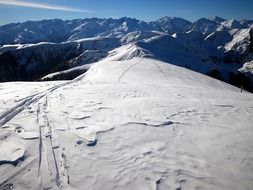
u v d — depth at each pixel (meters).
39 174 7.41
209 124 11.88
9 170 7.58
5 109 13.06
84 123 11.24
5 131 10.20
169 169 7.84
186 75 37.22
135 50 104.50
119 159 8.35
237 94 23.83
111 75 32.00
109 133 10.23
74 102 14.77
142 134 10.27
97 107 13.74
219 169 7.98
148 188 6.97
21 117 11.92
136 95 17.42
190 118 12.62
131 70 37.09
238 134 10.78
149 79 29.88
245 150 9.29
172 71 38.78
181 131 10.80
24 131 10.22
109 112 12.91
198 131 10.90
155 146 9.30
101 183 7.12
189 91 21.70
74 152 8.68
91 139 9.63
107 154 8.64
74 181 7.16
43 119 11.66
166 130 10.81
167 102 15.62
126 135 10.13
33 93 17.31
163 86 23.59
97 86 20.75
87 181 7.19
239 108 15.36
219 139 10.16
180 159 8.45
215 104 16.12
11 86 21.06
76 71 82.06
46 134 9.95
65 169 7.69
